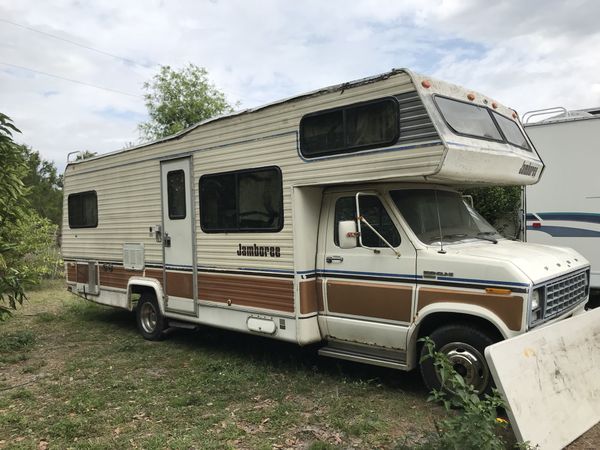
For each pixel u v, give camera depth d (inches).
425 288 185.5
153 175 288.8
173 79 864.9
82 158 364.8
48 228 516.1
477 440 119.6
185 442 161.8
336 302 211.5
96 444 162.7
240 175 237.6
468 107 196.9
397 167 182.1
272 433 168.9
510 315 166.2
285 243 217.8
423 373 188.9
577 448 149.1
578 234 302.5
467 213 224.2
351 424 171.6
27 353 277.0
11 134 212.7
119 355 269.7
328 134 201.8
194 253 263.9
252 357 253.1
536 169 228.7
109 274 329.7
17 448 160.9
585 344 171.0
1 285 230.7
